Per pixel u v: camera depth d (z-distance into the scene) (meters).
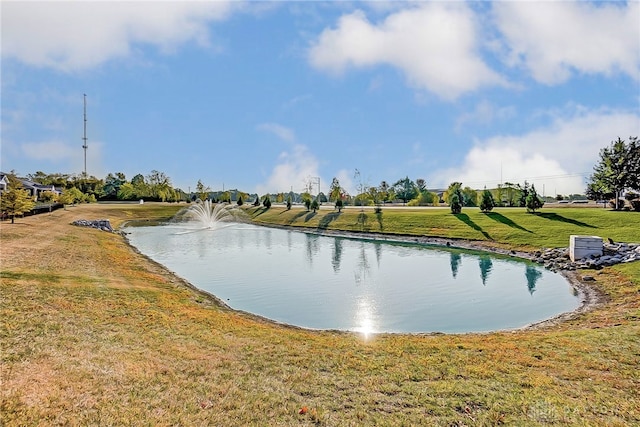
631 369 6.96
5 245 18.33
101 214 54.47
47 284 11.45
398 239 36.12
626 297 14.25
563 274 19.72
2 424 4.45
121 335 7.94
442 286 18.30
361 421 5.18
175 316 10.09
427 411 5.48
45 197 53.44
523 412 5.45
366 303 15.42
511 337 9.62
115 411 5.02
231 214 66.81
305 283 19.02
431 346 8.62
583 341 8.65
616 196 37.88
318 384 6.32
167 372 6.38
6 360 6.06
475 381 6.53
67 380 5.67
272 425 5.01
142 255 25.33
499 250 27.88
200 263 24.66
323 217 50.88
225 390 5.91
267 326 10.73
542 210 38.97
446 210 47.47
